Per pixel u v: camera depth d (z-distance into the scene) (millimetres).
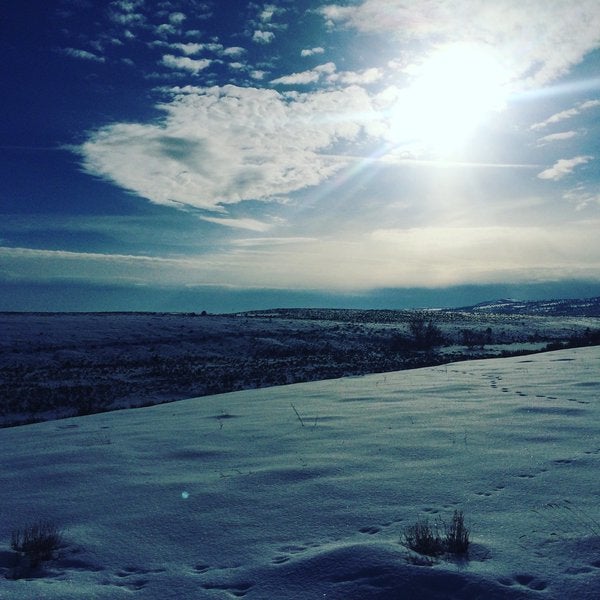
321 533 4523
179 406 15180
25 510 5609
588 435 7312
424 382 15773
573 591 3295
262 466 6820
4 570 4188
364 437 8156
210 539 4555
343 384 17328
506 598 3260
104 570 4098
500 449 6844
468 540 4121
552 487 5223
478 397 11641
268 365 45562
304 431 9031
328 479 5996
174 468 7078
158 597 3611
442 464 6309
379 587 3508
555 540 4027
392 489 5504
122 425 11617
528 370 16891
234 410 12672
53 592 3727
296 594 3520
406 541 4160
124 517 5211
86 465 7496
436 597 3361
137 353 52156
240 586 3701
